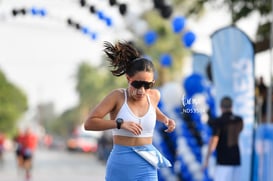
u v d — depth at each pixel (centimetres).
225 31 2350
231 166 2223
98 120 1031
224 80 2345
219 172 2244
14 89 16225
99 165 6184
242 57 2323
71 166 5969
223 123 2220
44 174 4678
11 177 4475
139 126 1030
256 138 2247
